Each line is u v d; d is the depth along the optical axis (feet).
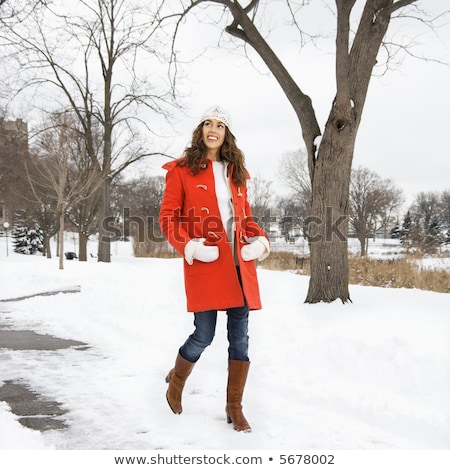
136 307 23.57
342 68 21.31
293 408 11.52
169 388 11.16
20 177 92.53
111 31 70.44
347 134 21.56
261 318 17.38
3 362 15.94
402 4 21.29
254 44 24.00
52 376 14.25
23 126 84.02
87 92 75.61
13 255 133.80
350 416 11.08
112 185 99.09
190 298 10.73
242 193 11.49
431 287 34.42
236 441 9.67
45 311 27.17
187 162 11.27
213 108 11.41
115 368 15.14
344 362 13.30
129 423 10.55
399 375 12.13
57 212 54.49
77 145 73.10
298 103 23.47
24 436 9.34
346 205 21.65
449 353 12.35
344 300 20.92
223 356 15.42
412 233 76.79
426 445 9.62
